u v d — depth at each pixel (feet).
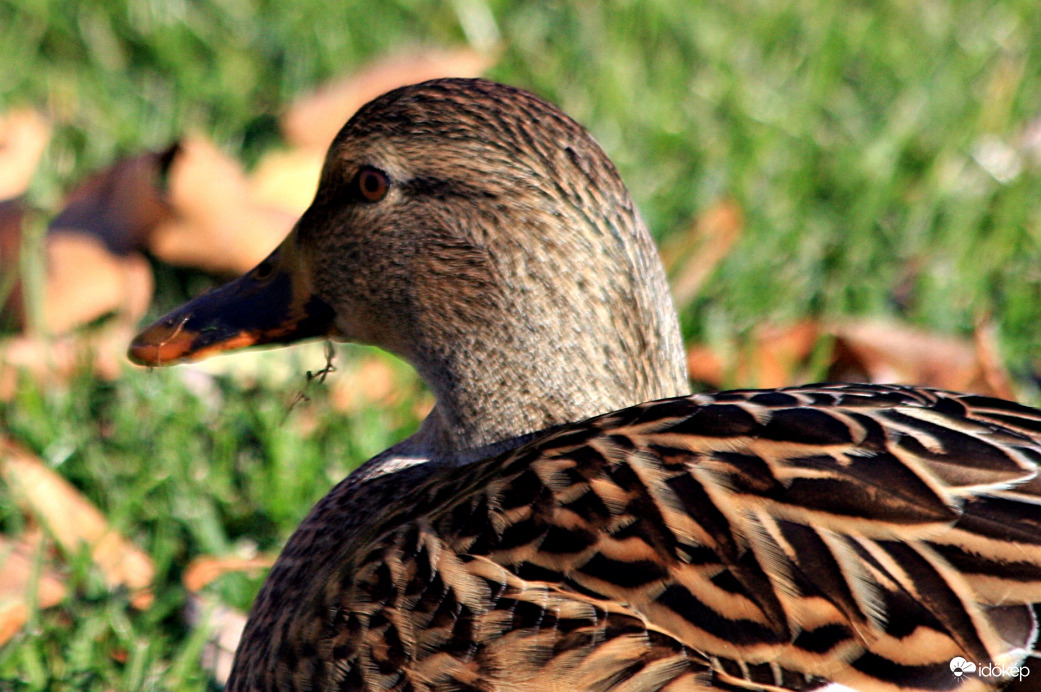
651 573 15.49
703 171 33.24
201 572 22.67
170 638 22.06
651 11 38.52
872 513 15.05
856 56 38.58
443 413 19.48
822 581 14.90
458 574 16.30
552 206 18.01
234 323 20.26
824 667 14.67
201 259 29.48
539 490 16.42
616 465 16.22
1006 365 27.99
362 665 16.71
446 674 16.05
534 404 18.69
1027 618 14.21
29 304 28.02
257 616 19.20
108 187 29.45
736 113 35.04
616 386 18.42
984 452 15.34
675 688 14.92
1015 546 14.55
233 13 38.78
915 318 29.25
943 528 14.80
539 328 18.38
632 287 18.22
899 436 15.60
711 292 30.01
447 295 18.75
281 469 24.66
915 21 40.01
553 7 39.50
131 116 35.12
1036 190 33.14
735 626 15.03
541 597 15.75
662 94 35.94
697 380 27.48
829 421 15.90
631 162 33.53
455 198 18.40
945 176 33.55
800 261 31.04
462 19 38.14
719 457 15.92
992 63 38.34
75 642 21.26
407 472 19.53
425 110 18.51
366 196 19.01
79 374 27.12
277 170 31.65
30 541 23.67
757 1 39.86
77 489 25.36
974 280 30.12
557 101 35.96
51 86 35.86
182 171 28.96
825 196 33.68
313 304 20.16
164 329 20.27
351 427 26.27
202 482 24.79
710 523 15.49
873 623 14.60
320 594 17.56
